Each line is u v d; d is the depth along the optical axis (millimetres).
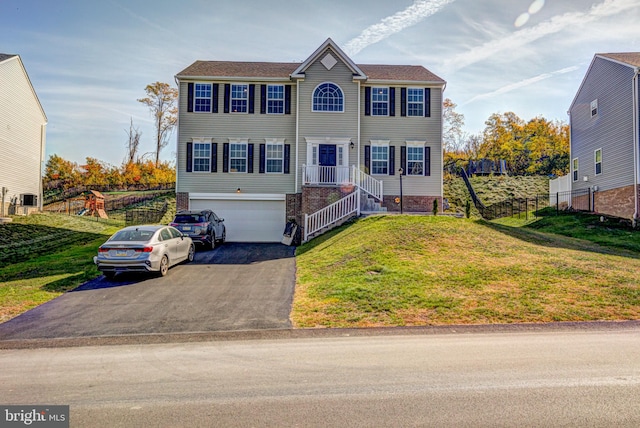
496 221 26438
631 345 6895
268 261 15445
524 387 5191
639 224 20656
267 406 4742
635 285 10328
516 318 8555
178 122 23516
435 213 20953
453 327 8109
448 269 11844
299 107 23406
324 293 10312
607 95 24219
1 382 5566
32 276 12867
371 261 12750
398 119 24109
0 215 23844
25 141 26516
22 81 26000
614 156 23484
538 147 50031
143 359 6508
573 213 25531
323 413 4559
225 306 9719
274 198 23500
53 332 8047
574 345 6910
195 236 17750
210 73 23922
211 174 23531
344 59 23531
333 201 21516
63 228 23359
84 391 5234
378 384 5336
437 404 4742
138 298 10492
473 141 60938
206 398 4973
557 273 11375
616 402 4770
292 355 6582
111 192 44406
